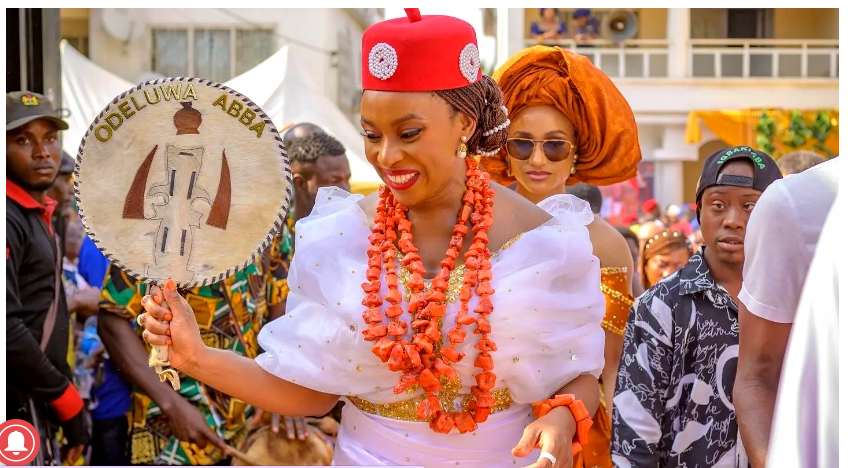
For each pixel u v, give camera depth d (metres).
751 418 2.41
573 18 18.45
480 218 2.55
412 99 2.39
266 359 2.60
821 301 1.58
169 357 2.53
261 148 2.50
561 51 3.76
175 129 2.49
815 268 1.61
